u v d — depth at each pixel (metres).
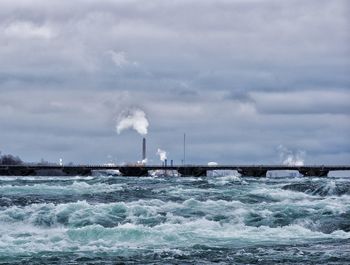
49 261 69.19
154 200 108.50
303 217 96.88
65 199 114.50
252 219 95.88
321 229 93.00
